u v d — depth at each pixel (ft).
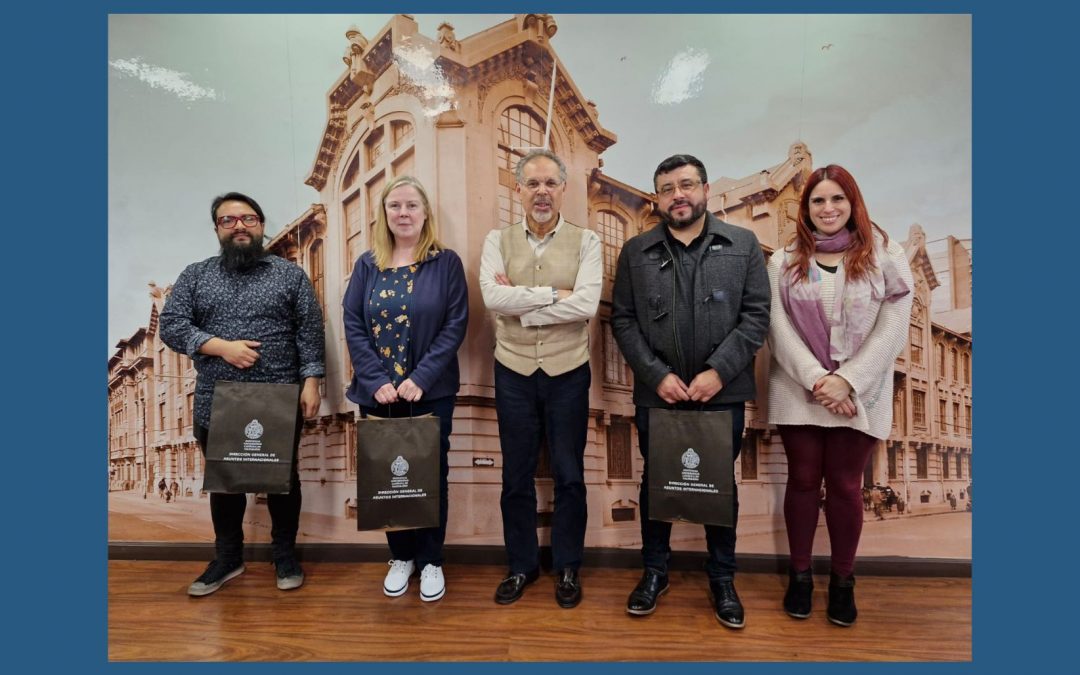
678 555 7.95
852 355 6.27
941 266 7.86
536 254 6.67
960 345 7.81
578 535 6.78
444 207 7.93
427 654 5.81
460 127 7.95
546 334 6.56
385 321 6.65
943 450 7.92
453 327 6.70
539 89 8.09
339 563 8.22
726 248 6.32
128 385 8.40
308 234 8.35
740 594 7.22
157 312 8.41
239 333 6.90
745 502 8.09
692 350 6.29
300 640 6.09
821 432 6.56
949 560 7.94
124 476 8.37
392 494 6.23
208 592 7.16
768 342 6.64
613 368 8.21
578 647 5.92
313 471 8.36
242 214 7.06
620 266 6.76
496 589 7.13
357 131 8.20
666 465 6.13
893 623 6.56
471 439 7.91
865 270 6.15
